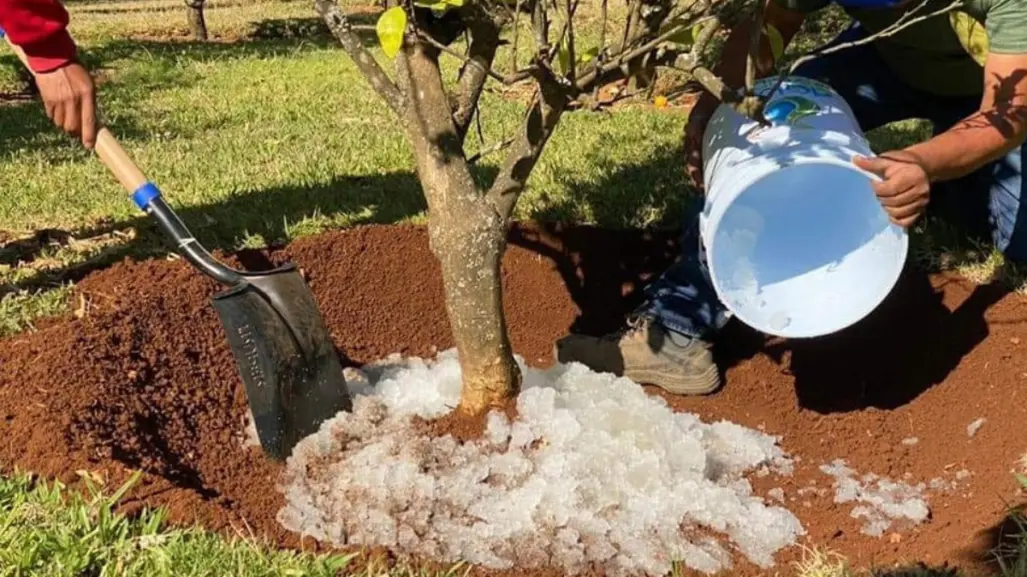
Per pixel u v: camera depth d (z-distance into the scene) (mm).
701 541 2656
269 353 2730
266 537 2297
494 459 2770
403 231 3793
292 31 14484
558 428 2828
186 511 2287
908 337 3500
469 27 2625
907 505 2818
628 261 3926
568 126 5617
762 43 3154
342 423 2891
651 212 4137
